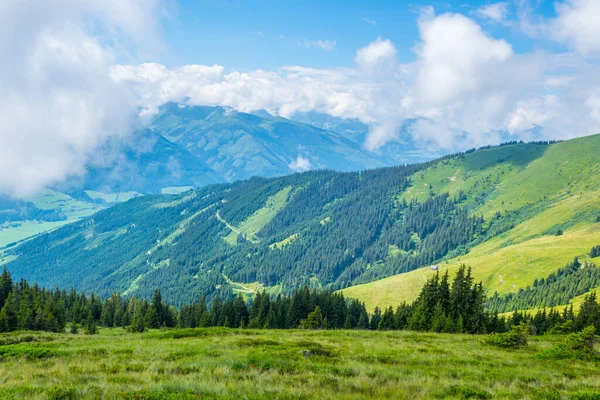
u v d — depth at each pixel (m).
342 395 13.71
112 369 19.34
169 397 13.01
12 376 17.73
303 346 29.98
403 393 14.75
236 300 115.19
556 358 28.09
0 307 97.56
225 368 18.59
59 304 104.62
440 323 69.06
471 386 16.91
